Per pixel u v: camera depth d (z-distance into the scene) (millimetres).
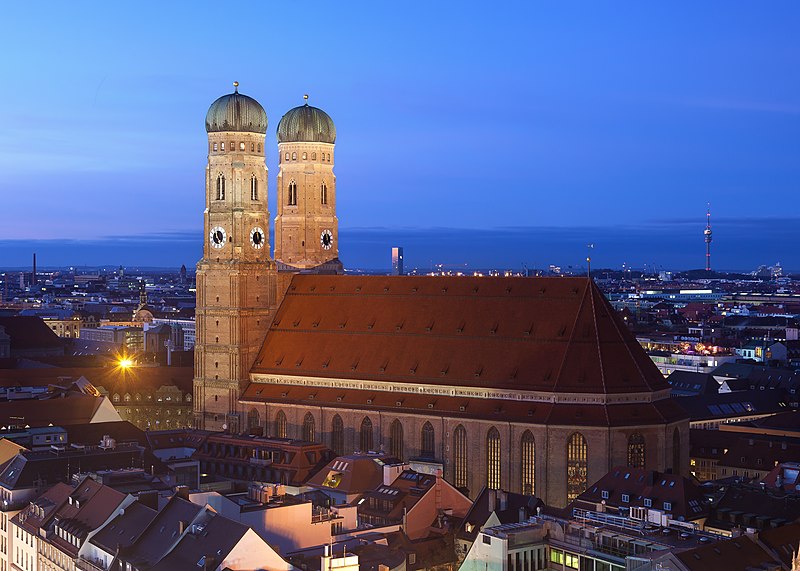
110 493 155875
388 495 179125
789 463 195250
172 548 136750
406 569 154500
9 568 174000
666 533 136500
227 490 179875
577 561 135750
